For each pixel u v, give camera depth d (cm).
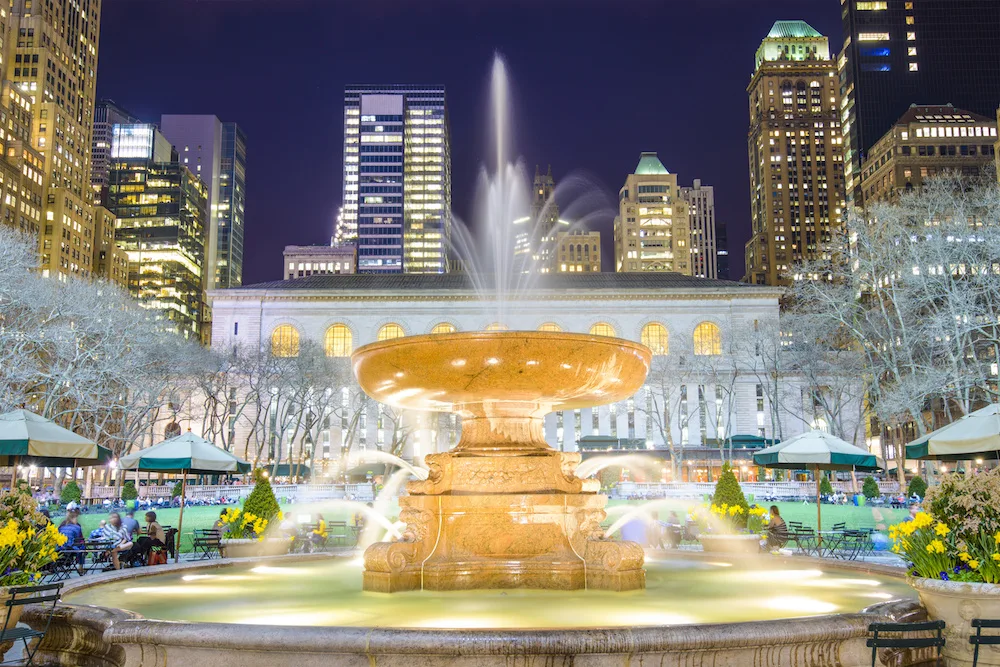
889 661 746
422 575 1061
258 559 1430
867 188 15525
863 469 2247
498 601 966
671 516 2888
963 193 4569
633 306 10481
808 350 7300
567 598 992
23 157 12275
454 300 10562
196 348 7844
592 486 1155
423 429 9069
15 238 5106
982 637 689
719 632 670
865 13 17888
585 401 1248
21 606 812
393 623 830
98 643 774
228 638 671
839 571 1304
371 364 1164
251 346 8869
